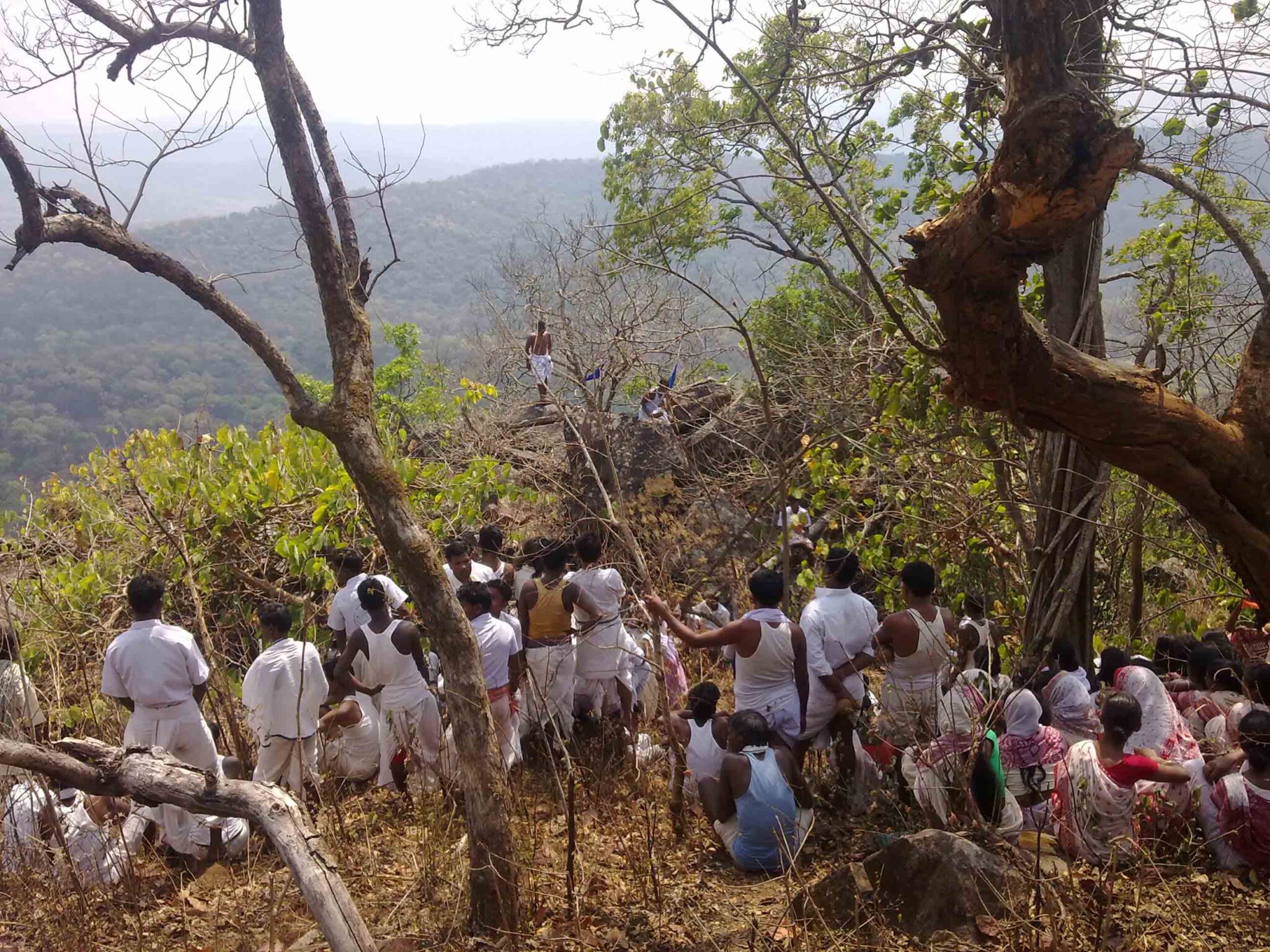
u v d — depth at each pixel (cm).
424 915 486
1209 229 771
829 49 718
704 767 588
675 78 783
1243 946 425
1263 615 532
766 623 595
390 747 658
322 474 950
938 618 602
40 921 480
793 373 902
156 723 571
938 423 792
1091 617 769
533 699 691
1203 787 531
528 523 998
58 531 948
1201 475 484
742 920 476
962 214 411
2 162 443
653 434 954
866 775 605
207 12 488
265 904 517
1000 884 449
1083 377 461
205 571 860
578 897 500
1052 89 382
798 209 1086
